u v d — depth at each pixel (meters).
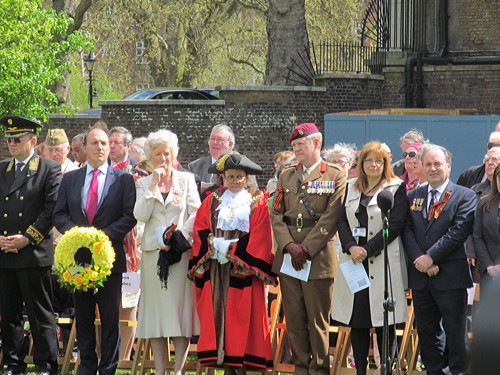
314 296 14.86
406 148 19.25
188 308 15.39
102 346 15.62
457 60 40.84
